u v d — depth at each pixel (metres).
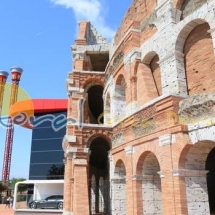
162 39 18.34
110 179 23.83
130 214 18.52
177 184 14.48
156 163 18.95
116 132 23.97
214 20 14.59
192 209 14.33
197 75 16.11
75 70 30.25
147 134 17.52
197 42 16.44
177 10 17.91
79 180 24.36
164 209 15.19
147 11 21.14
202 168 15.19
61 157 51.19
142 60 20.45
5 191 73.56
